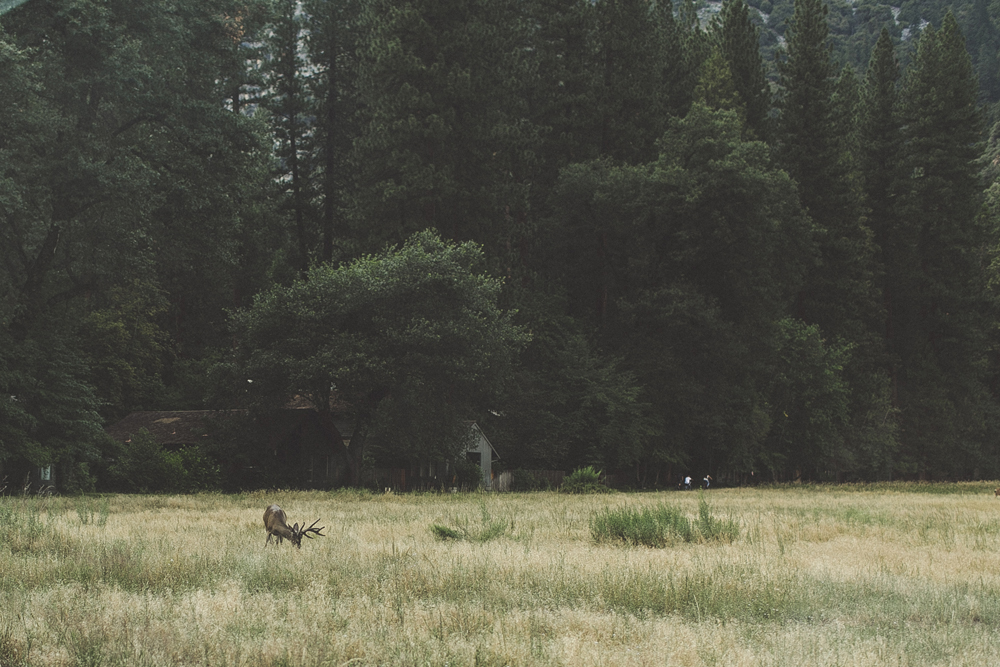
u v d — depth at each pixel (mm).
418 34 69750
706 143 69812
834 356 78812
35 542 13328
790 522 22062
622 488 66375
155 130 43469
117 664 6367
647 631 7945
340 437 53031
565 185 72312
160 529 17672
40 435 40688
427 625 7930
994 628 9047
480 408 63562
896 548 16344
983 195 113875
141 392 62219
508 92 74750
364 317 48844
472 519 21531
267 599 8984
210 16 43562
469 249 51750
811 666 6883
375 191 69000
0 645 6605
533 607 9141
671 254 69250
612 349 72188
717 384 70125
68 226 41281
